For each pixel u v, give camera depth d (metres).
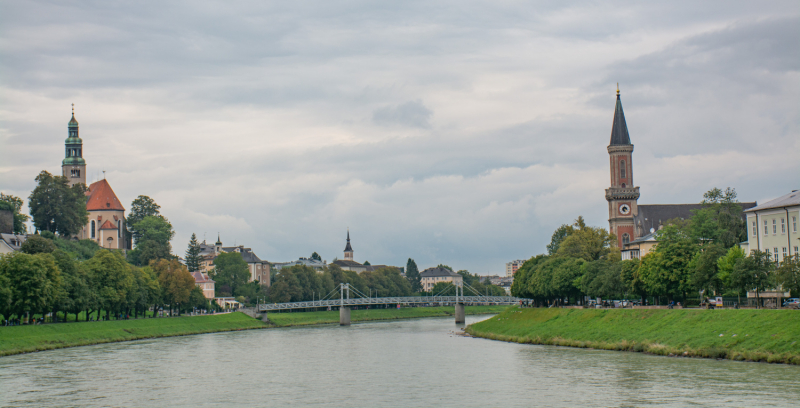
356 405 80.81
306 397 86.38
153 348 147.12
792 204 134.00
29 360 122.94
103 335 163.62
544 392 85.25
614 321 137.25
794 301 129.50
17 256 147.50
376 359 124.69
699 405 73.81
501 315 192.00
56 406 81.81
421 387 92.00
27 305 145.25
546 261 194.50
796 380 83.44
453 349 139.50
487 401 81.19
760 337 101.69
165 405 82.19
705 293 144.62
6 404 82.94
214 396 87.62
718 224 164.62
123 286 181.62
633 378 90.62
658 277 141.75
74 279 164.25
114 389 92.81
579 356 116.69
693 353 106.31
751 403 73.44
